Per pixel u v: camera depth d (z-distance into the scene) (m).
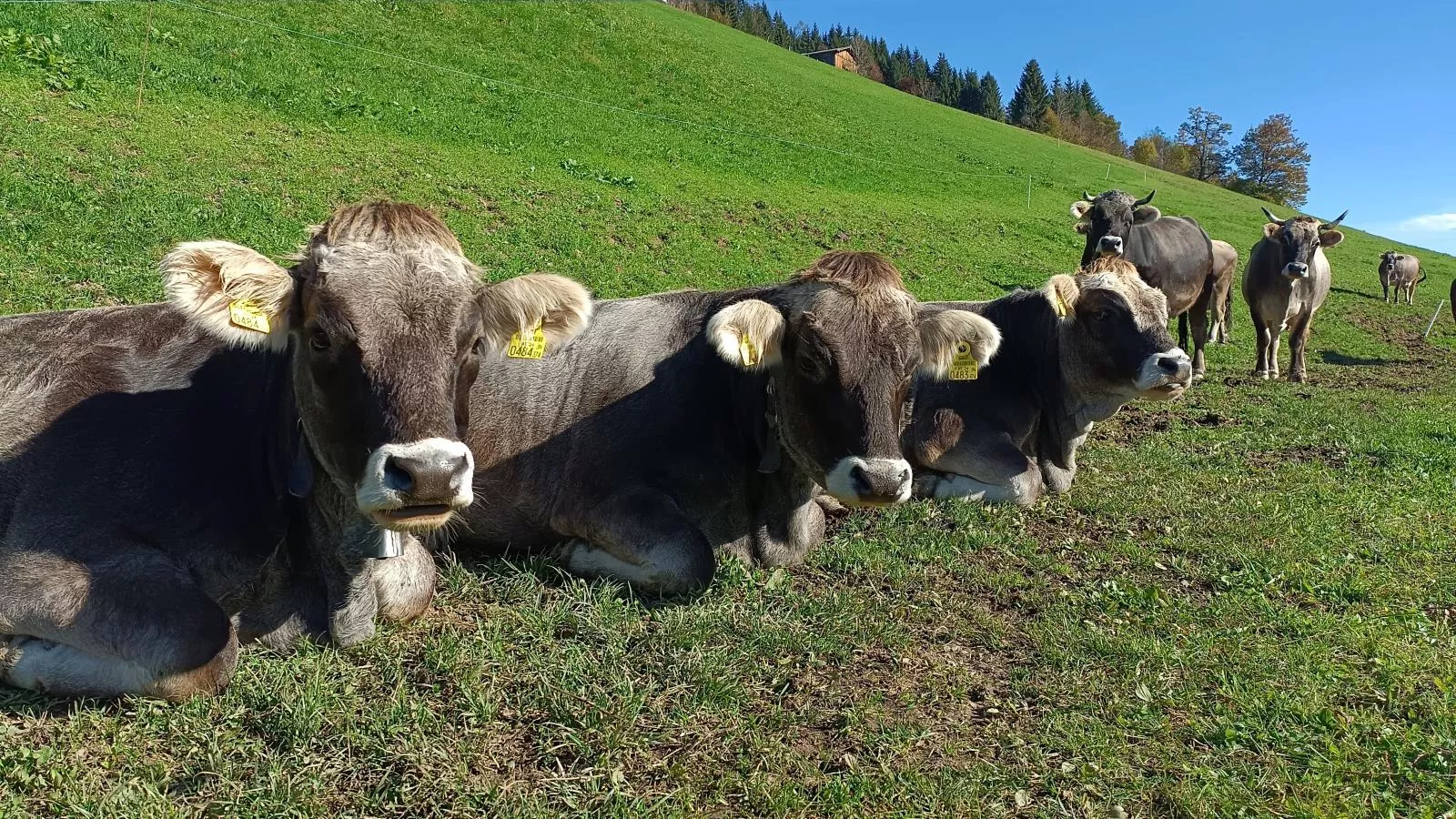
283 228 12.31
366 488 3.42
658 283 14.71
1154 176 64.38
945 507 7.48
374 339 3.48
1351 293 31.88
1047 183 42.06
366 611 4.51
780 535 5.96
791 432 5.23
